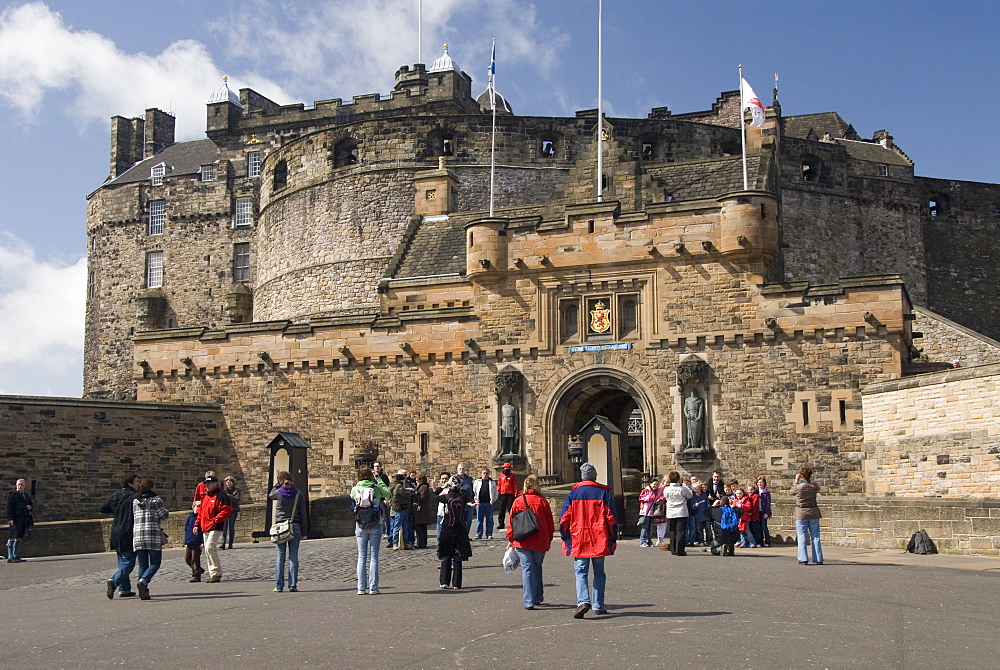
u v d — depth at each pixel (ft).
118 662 47.32
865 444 123.85
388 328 144.66
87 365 288.71
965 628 52.54
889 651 47.03
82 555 112.37
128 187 284.41
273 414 149.69
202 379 154.20
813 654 46.44
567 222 137.49
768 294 129.39
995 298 247.09
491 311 139.74
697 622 54.29
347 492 144.05
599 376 134.72
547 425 135.85
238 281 269.03
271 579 79.20
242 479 150.20
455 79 261.44
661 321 132.98
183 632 54.65
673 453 131.23
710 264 131.85
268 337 150.92
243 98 283.79
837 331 126.72
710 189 160.97
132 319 279.28
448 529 69.92
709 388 130.41
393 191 213.46
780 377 128.36
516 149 214.69
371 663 45.91
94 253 291.17
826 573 75.87
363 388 145.38
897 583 69.51
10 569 96.07
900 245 235.40
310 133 224.74
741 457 128.47
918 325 192.03
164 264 277.03
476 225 139.85
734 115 272.10
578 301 136.67
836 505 99.81
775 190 163.22
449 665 45.27
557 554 91.66
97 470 144.77
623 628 52.95
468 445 139.23
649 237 134.10
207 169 276.62
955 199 248.73
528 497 60.59
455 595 66.74
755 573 76.07
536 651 47.78
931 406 114.42
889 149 270.05
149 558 69.41
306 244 221.66
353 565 85.56
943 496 112.06
